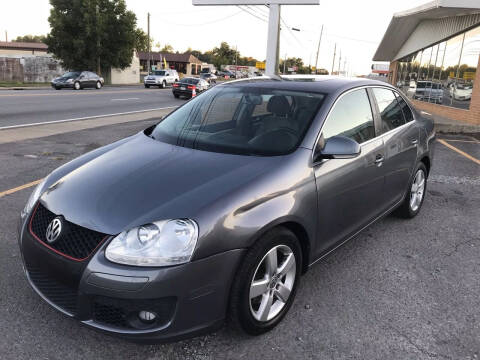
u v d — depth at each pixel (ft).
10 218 13.94
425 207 17.06
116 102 66.28
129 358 7.86
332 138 9.44
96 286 7.03
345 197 10.24
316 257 9.76
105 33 136.36
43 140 28.14
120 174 8.77
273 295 8.66
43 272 7.79
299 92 10.94
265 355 8.07
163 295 6.99
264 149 9.47
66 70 140.15
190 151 9.73
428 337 8.84
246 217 7.69
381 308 9.82
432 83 62.49
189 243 7.11
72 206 7.96
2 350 7.90
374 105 12.21
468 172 23.18
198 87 84.89
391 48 96.73
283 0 69.05
